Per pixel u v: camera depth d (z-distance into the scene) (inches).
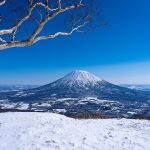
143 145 392.2
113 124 637.9
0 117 727.7
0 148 381.7
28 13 213.8
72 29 262.5
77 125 573.6
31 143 402.0
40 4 214.8
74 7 241.3
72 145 388.8
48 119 705.0
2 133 486.9
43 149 369.1
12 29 208.2
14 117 728.3
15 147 384.5
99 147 378.9
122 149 368.8
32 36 212.7
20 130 507.5
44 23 215.2
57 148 373.4
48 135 455.2
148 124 639.8
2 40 204.5
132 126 601.3
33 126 548.4
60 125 558.3
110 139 430.6
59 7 224.5
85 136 448.1
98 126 581.3
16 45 208.4
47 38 229.6
